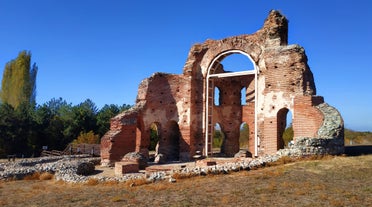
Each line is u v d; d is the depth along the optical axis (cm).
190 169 1881
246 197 1320
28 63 7862
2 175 2161
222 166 1903
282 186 1462
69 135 5750
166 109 3481
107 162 2953
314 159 2033
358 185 1412
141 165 2605
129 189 1642
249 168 1898
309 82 2753
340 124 2266
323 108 2523
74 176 2052
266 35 3027
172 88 3494
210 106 3381
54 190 1777
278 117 2864
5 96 7738
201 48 3441
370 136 5184
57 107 7062
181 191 1497
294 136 2647
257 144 2983
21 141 5328
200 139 3366
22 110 5653
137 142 3353
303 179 1573
